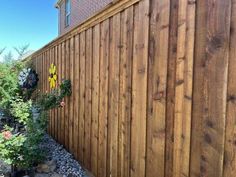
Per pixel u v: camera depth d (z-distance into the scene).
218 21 1.47
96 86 3.26
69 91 4.28
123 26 2.54
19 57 7.36
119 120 2.64
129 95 2.43
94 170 3.33
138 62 2.27
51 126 5.45
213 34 1.50
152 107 2.07
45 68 5.95
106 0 6.99
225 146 1.42
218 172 1.45
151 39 2.08
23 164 3.51
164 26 1.92
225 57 1.42
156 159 2.01
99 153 3.17
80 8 9.41
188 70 1.68
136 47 2.30
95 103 3.30
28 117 4.01
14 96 6.16
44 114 4.06
